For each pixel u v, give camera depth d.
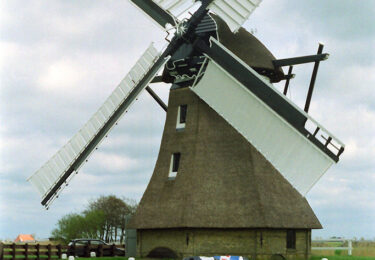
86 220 72.31
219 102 32.62
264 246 31.94
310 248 34.81
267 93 30.80
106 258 35.06
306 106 32.34
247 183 32.66
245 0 32.03
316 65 32.31
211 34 32.94
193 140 34.31
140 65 33.66
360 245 42.00
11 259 34.72
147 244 34.53
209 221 32.09
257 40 35.56
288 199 33.81
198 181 33.19
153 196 34.56
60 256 37.25
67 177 32.84
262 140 31.03
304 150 29.89
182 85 35.91
